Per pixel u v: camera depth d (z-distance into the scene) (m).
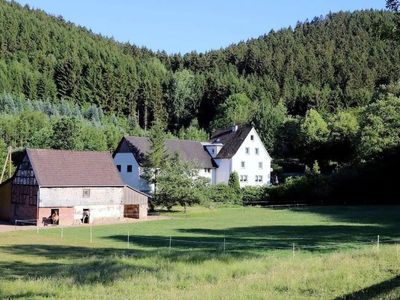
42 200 58.41
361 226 47.72
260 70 196.88
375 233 41.62
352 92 150.00
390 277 17.97
